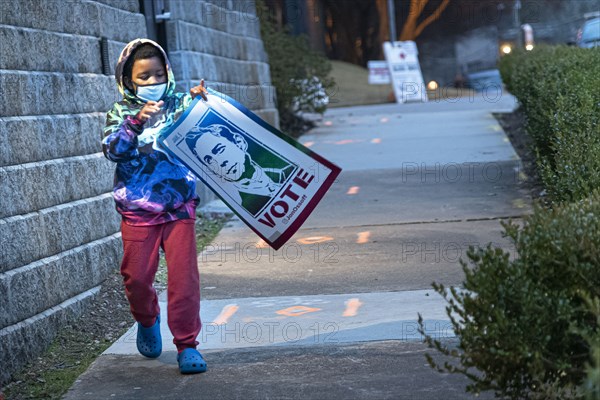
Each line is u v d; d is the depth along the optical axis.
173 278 11.05
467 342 8.01
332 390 10.34
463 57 73.31
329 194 22.92
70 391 10.84
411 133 33.56
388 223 19.36
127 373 11.30
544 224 8.32
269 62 37.62
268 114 31.27
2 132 12.18
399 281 14.87
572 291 7.97
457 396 9.95
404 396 10.04
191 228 11.15
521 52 35.41
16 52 12.92
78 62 15.10
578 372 7.95
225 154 11.22
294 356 11.55
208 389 10.61
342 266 16.09
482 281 7.89
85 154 14.84
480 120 35.84
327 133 35.66
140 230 11.00
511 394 8.19
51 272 12.93
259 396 10.30
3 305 11.50
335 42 96.31
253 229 11.36
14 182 12.29
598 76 17.08
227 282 15.48
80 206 14.23
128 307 14.09
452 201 21.06
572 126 15.18
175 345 11.97
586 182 12.49
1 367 11.20
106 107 16.05
